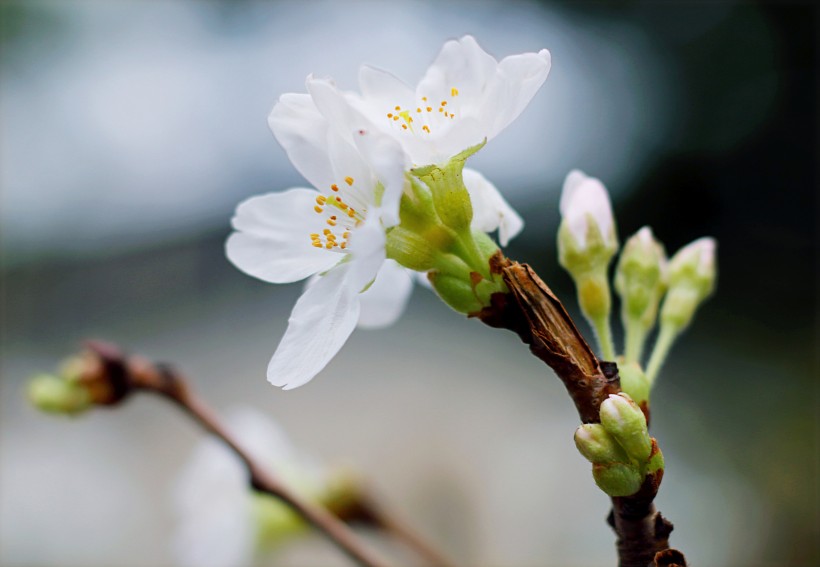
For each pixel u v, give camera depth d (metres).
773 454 0.70
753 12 1.06
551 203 0.97
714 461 0.68
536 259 0.95
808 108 1.03
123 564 0.52
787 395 0.79
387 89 0.24
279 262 0.24
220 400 0.61
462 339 0.67
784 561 0.61
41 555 0.53
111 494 0.55
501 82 0.23
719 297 1.01
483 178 0.25
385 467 0.54
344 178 0.24
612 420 0.23
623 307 0.26
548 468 0.53
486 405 0.58
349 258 0.24
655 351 0.26
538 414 0.57
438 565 0.31
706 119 1.08
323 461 0.54
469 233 0.23
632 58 1.10
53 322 0.84
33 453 0.58
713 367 0.86
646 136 1.08
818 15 1.03
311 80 0.23
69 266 0.90
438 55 0.24
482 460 0.54
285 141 0.24
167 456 0.57
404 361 0.64
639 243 0.26
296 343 0.23
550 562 0.49
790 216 1.03
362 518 0.31
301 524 0.32
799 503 0.65
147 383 0.29
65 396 0.29
